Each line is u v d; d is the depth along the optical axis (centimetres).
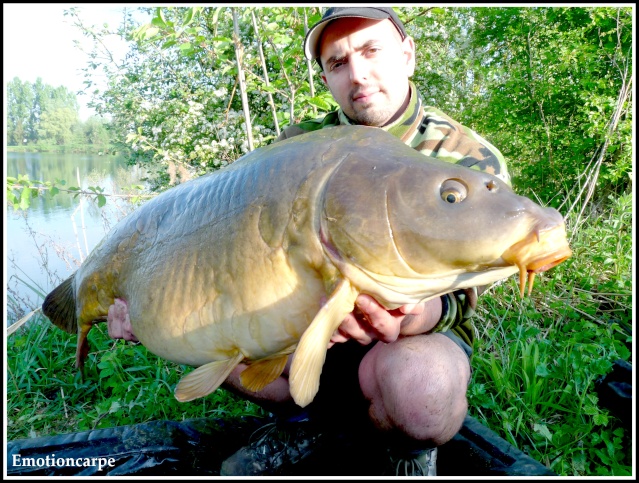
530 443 91
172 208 78
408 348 75
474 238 54
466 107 270
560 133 222
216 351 70
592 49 212
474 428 87
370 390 79
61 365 131
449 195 56
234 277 66
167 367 122
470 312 78
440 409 72
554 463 84
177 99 262
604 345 109
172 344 74
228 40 152
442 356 74
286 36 154
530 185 220
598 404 96
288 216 62
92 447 87
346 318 65
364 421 85
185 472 84
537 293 135
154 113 270
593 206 191
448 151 85
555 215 53
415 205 57
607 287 137
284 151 66
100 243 92
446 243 55
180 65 282
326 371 88
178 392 70
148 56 284
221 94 230
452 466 81
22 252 226
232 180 70
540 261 52
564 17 225
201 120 243
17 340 136
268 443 85
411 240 57
